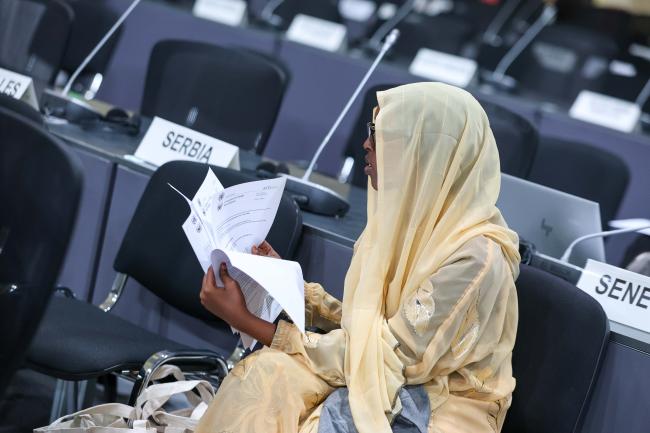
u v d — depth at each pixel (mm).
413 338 3408
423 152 3529
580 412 3666
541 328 3773
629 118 8742
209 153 5004
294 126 8797
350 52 9602
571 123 8273
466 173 3578
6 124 2695
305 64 8766
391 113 3549
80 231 5176
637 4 11797
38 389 5410
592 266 4188
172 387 3881
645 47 11141
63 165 2543
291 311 3305
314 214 4781
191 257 4531
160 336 4441
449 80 9078
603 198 6551
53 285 2469
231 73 6527
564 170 6648
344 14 11672
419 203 3533
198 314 4531
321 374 3510
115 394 5016
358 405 3385
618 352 3783
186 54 6660
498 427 3600
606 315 3748
